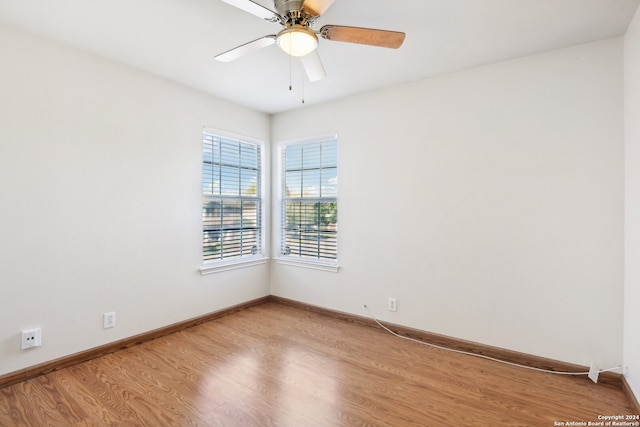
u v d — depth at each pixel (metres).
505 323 2.58
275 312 3.70
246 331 3.12
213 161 3.47
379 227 3.21
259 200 4.02
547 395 2.08
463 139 2.74
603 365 2.23
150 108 2.87
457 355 2.66
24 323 2.20
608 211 2.21
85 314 2.49
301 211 3.88
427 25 2.07
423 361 2.55
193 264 3.25
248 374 2.31
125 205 2.71
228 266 3.59
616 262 2.18
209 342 2.86
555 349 2.39
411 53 2.45
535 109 2.45
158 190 2.94
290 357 2.59
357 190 3.35
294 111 3.84
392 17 1.99
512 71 2.53
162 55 2.53
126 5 1.90
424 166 2.94
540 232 2.44
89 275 2.51
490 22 2.03
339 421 1.82
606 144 2.21
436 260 2.89
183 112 3.12
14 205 2.15
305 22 1.72
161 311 2.99
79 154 2.44
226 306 3.59
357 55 2.48
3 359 2.11
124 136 2.69
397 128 3.08
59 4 1.88
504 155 2.57
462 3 1.85
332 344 2.85
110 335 2.64
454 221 2.79
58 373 2.29
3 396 2.01
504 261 2.58
